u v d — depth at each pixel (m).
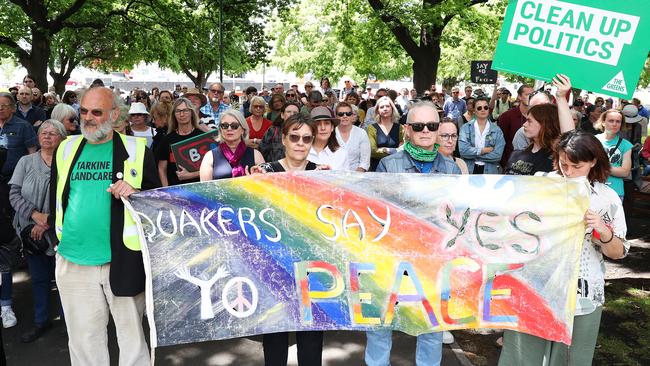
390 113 6.78
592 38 3.73
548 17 3.81
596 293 3.14
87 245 3.35
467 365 4.27
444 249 3.30
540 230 3.18
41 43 21.73
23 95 8.50
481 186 3.26
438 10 18.19
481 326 3.29
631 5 3.63
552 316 3.17
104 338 3.52
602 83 3.74
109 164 3.35
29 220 4.60
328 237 3.33
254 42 25.16
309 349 3.48
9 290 4.89
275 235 3.31
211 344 4.57
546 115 4.05
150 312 3.18
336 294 3.34
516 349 3.34
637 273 6.62
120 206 3.30
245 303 3.31
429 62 20.28
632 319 5.21
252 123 7.39
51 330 4.83
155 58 28.77
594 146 3.04
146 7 25.48
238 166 4.30
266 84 50.00
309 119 3.60
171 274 3.26
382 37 22.17
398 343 4.66
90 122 3.26
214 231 3.28
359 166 6.13
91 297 3.42
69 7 22.12
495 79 14.12
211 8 25.14
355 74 43.38
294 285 3.33
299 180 3.30
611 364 4.33
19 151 6.14
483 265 3.27
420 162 3.74
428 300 3.32
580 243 3.12
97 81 8.69
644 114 18.00
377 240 3.32
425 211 3.30
